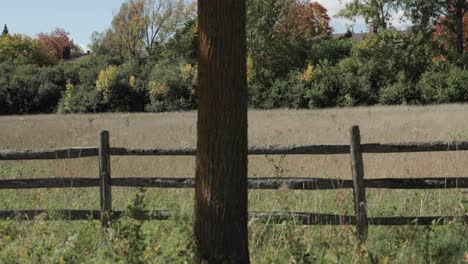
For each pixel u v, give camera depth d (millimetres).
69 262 5684
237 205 5266
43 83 71125
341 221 6945
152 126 27250
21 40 97438
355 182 7012
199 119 5297
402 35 58156
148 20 90438
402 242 6363
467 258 5641
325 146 7207
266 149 7273
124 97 67625
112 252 5641
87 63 76000
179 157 12625
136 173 11344
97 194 9359
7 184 7578
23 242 6562
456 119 25266
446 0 58594
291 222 6707
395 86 56062
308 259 5531
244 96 5266
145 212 7074
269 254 5938
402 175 10148
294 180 7156
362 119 27969
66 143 19297
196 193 5379
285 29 73938
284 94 62750
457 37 61438
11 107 70438
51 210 7496
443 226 6727
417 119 26109
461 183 6992
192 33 79625
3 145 18891
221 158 5207
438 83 54469
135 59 78500
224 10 5137
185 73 65438
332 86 59844
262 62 69562
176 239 6004
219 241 5238
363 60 59531
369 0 58125
